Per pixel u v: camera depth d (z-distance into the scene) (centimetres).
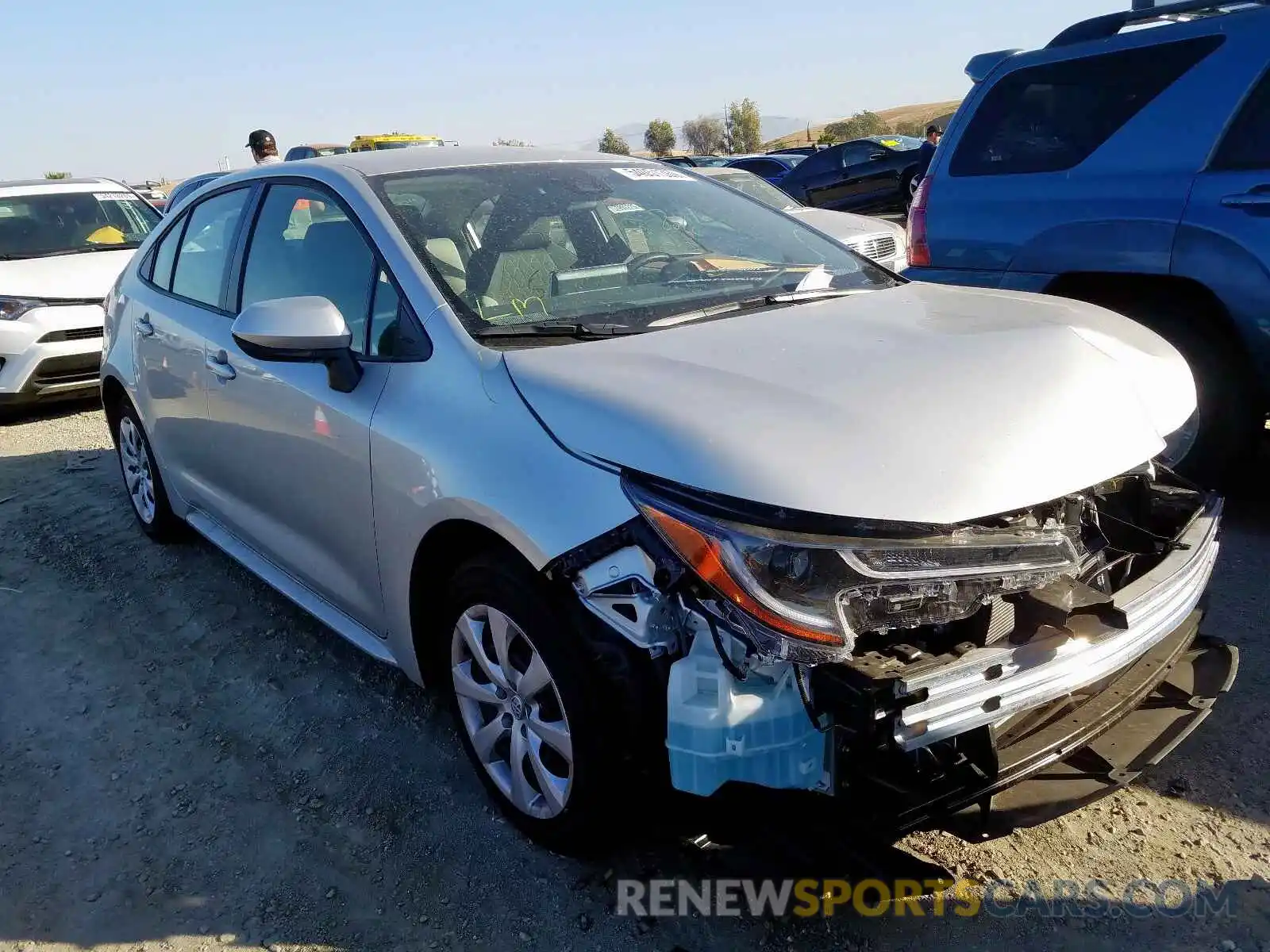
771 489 202
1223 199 418
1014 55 504
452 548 274
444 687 298
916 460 211
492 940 242
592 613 226
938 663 205
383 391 285
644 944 238
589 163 374
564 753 243
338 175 334
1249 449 446
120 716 351
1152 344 290
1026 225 484
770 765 208
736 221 371
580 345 267
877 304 306
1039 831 267
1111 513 269
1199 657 280
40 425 763
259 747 328
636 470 218
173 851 281
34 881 272
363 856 274
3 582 465
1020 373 244
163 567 472
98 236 884
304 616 418
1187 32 443
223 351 366
